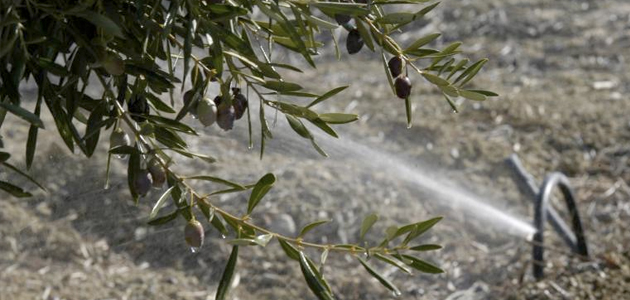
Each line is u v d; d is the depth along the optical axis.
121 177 5.36
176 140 1.80
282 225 5.07
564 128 6.43
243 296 4.54
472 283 4.65
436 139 6.37
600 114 6.62
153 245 4.87
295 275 4.69
